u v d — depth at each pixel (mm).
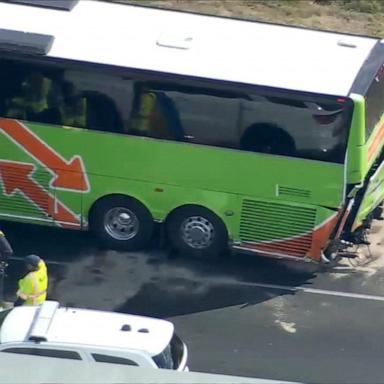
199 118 67312
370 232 74688
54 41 68375
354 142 66000
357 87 65875
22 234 73125
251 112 66625
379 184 70438
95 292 67500
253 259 71500
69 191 70562
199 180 68750
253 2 102312
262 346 62969
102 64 67062
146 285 68375
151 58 67562
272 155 67250
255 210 69062
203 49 68562
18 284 67188
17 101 68938
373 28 99812
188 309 66250
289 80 66125
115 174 69562
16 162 70375
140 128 68188
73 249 71688
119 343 51969
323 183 67312
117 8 72312
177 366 52688
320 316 65938
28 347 51750
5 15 70188
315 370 61062
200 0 102125
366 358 62312
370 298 67938
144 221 70812
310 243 69188
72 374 37906
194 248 71062
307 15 100875
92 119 68500
